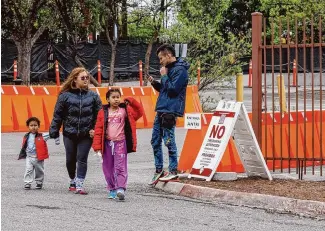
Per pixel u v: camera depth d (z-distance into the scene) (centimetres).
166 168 1445
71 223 923
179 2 2767
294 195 1082
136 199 1116
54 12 3541
